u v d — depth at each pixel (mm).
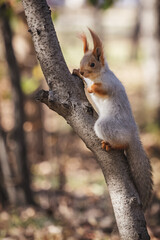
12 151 10461
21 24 11125
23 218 9367
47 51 4922
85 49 6207
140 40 35250
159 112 18375
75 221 9133
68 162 14156
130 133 5559
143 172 5547
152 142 16062
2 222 9164
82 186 12008
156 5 19516
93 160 15008
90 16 39125
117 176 5051
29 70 12867
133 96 22516
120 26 45750
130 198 4992
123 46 37344
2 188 10469
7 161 10359
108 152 5098
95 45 5996
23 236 8406
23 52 12781
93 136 5070
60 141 14555
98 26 29844
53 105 4957
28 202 10516
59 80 4949
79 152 15602
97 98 6059
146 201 5574
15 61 10273
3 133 10383
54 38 4953
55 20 9289
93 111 5148
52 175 11438
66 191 11484
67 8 41500
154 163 14039
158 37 19984
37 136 14617
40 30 4898
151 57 20484
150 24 20172
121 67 29297
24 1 4930
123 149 5375
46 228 8727
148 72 20922
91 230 8656
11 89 10414
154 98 20328
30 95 14000
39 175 12898
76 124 5066
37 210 10062
